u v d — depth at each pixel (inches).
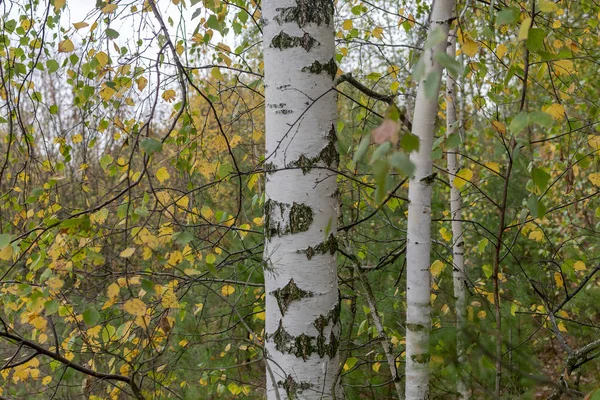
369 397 137.0
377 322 101.7
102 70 97.0
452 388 112.6
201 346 144.4
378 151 37.6
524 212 78.9
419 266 72.8
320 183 74.5
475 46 57.1
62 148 113.6
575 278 106.0
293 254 74.1
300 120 73.9
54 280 69.8
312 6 74.0
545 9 52.4
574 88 112.9
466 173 86.0
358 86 85.4
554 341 163.2
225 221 99.0
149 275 91.5
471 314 69.4
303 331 73.7
